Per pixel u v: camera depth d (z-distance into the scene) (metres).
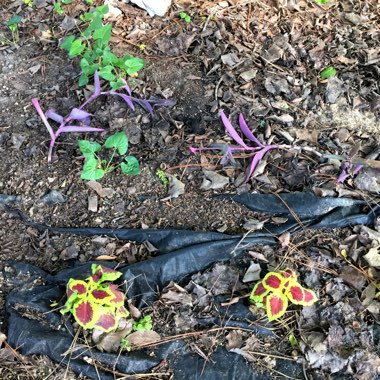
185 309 0.88
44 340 0.84
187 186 1.01
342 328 0.85
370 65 1.17
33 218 0.98
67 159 1.03
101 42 1.02
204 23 1.21
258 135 1.06
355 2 1.30
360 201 0.98
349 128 1.08
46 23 1.21
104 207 0.99
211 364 0.84
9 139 1.05
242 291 0.90
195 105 1.10
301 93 1.12
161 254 0.94
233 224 0.98
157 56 1.16
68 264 0.94
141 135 1.06
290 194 0.99
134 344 0.85
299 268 0.92
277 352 0.85
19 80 1.13
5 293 0.90
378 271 0.90
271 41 1.20
